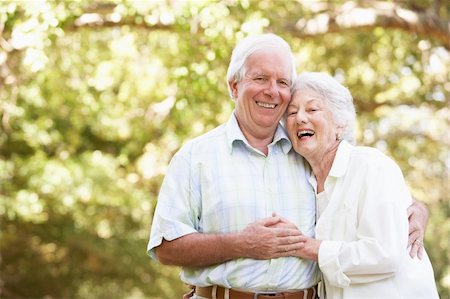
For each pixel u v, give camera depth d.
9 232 13.23
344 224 3.38
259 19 7.08
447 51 8.99
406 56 9.92
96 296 16.08
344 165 3.43
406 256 3.33
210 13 6.86
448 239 13.52
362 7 8.60
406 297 3.28
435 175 11.48
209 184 3.46
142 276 14.38
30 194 10.77
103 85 9.53
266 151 3.58
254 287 3.37
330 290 3.45
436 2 8.85
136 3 7.07
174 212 3.46
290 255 3.37
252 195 3.44
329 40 10.27
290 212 3.47
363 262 3.23
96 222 12.41
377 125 10.79
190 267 3.51
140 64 9.70
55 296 15.45
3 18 6.63
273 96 3.46
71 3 6.84
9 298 14.80
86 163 11.65
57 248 14.28
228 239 3.33
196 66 7.32
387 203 3.27
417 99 10.41
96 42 9.95
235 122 3.58
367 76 10.59
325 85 3.47
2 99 8.24
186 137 9.66
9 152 12.40
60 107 11.45
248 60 3.52
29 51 6.54
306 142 3.46
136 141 11.59
